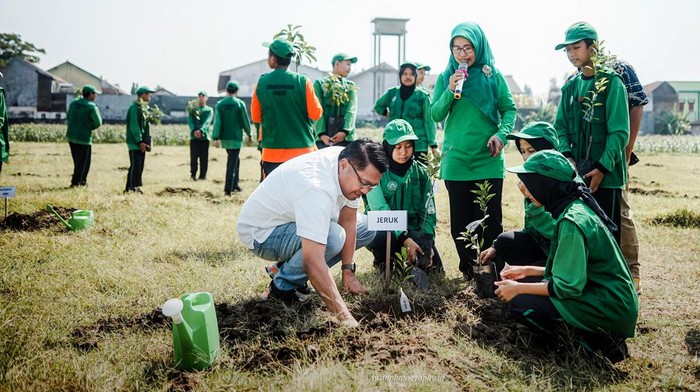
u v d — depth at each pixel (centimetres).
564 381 292
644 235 635
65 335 336
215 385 275
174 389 272
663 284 462
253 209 386
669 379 294
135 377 284
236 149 971
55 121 4509
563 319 315
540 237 395
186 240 584
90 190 937
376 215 412
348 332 317
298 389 261
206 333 293
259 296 401
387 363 291
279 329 334
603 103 422
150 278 450
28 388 268
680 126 5022
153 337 333
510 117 468
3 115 829
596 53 420
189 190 977
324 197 338
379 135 3353
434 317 366
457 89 446
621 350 314
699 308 405
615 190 427
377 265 482
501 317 364
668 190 1058
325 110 734
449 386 269
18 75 5231
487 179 470
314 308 372
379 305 387
